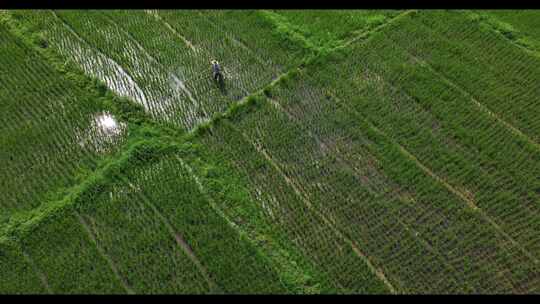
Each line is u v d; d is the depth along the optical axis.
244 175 17.75
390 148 18.47
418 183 17.59
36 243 16.09
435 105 19.73
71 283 15.38
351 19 22.67
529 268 15.88
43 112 19.30
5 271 15.58
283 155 18.31
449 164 18.11
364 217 16.86
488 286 15.61
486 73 20.78
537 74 20.73
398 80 20.52
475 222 16.75
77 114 19.20
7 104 19.47
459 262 16.02
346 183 17.58
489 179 17.73
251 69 20.94
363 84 20.41
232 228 16.44
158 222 16.62
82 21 22.44
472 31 22.23
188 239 16.25
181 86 20.36
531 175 17.84
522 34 22.16
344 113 19.48
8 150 18.19
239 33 22.11
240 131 18.88
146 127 18.81
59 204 16.77
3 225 16.38
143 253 16.00
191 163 17.88
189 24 22.44
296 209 16.97
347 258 16.00
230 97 19.98
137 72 20.73
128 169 17.61
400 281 15.68
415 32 22.16
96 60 21.14
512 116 19.52
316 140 18.73
